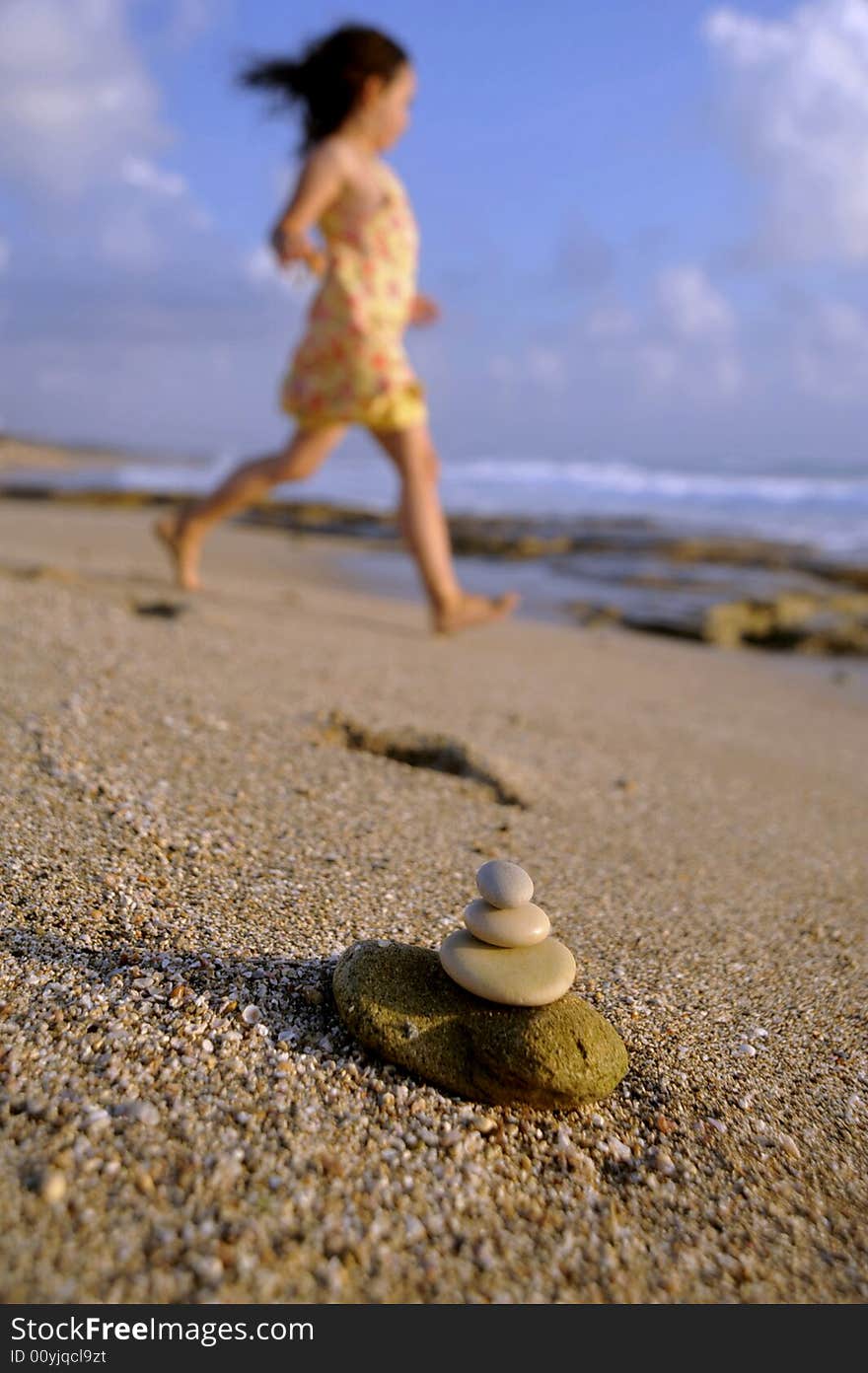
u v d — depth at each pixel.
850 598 8.71
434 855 2.26
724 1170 1.45
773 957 2.07
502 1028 1.51
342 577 8.80
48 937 1.64
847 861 2.74
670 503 23.50
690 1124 1.52
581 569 10.49
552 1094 1.48
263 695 3.25
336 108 4.46
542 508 21.56
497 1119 1.47
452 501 23.86
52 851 1.89
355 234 4.55
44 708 2.64
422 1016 1.53
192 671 3.38
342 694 3.50
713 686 5.39
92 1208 1.18
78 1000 1.51
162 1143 1.29
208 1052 1.46
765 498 25.38
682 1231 1.34
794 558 11.48
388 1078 1.49
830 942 2.17
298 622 5.10
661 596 8.88
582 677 5.02
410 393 4.78
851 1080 1.69
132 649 3.51
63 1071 1.37
